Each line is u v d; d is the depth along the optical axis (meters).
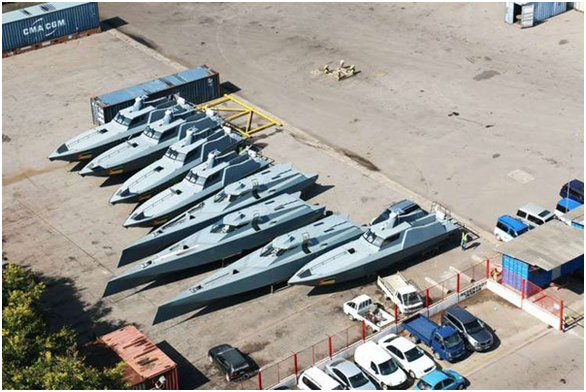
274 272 57.88
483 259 60.28
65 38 91.06
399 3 95.75
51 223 66.00
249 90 81.75
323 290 58.59
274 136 75.00
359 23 92.31
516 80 81.06
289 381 51.31
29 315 50.19
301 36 90.44
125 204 67.38
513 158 70.62
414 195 67.06
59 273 61.00
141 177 67.19
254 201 64.19
